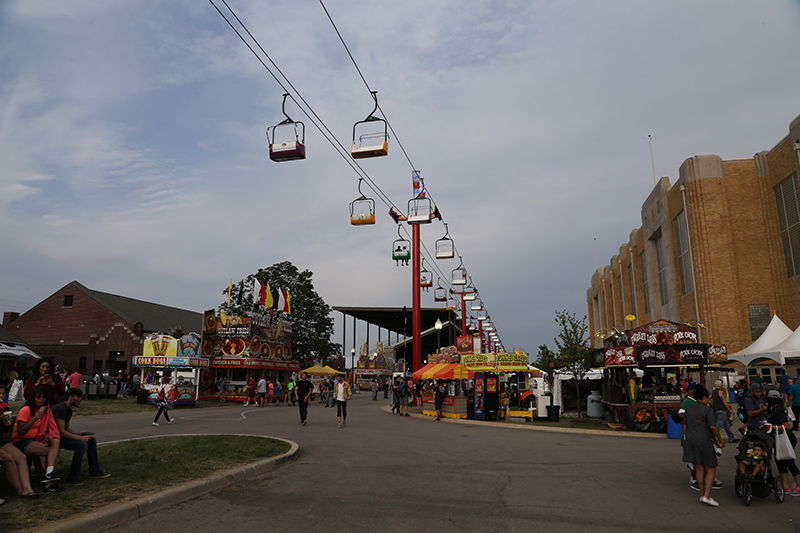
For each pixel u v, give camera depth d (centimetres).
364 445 1442
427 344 8700
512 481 970
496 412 2522
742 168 3078
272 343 4222
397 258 3020
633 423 1962
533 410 2616
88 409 2431
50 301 4931
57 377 883
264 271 5534
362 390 7444
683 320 3472
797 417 1719
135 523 648
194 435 1399
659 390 2133
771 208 2961
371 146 1542
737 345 2936
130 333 4650
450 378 2591
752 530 681
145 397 2970
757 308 2939
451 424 2298
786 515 755
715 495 881
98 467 860
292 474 990
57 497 708
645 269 4597
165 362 3269
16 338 4431
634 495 866
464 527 666
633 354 1950
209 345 3878
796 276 2775
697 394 854
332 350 5584
